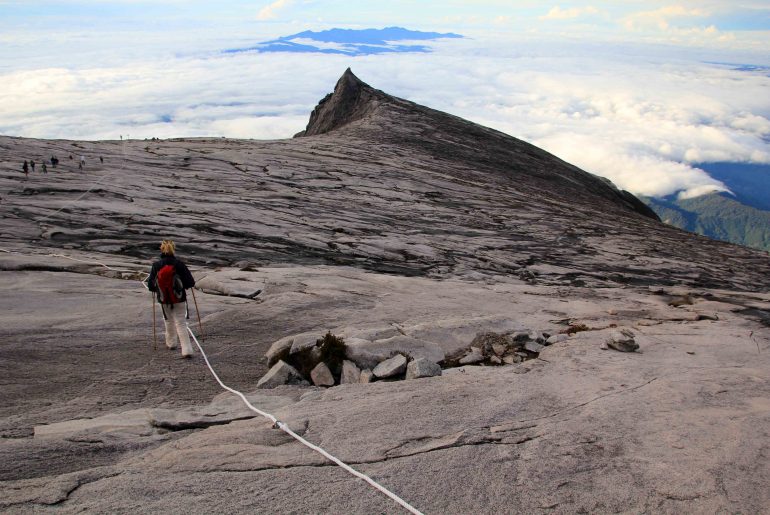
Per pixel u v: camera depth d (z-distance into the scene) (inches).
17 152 1627.7
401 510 192.7
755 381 323.3
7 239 833.5
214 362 385.1
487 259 1161.4
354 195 1622.8
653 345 420.5
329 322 477.7
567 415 269.9
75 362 365.7
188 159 1790.1
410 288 652.7
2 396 308.0
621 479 210.8
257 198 1401.3
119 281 569.3
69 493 197.3
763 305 700.0
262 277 606.5
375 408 279.7
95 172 1470.2
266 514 187.6
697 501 197.5
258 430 255.4
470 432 249.3
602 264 1254.9
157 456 232.2
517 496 201.2
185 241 948.0
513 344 417.4
